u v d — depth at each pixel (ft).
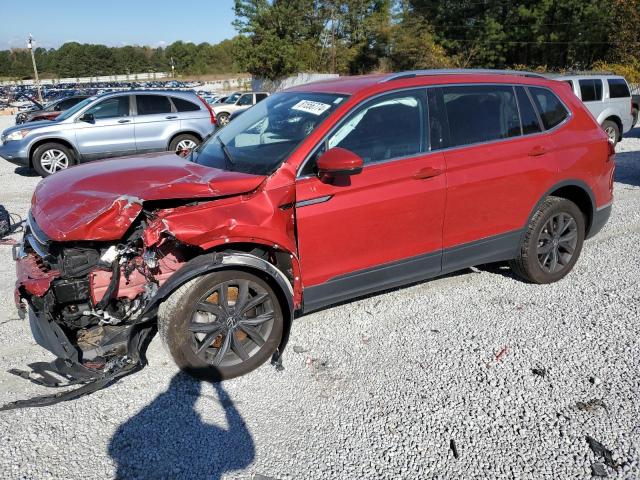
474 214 13.01
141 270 10.08
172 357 10.12
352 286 11.93
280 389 10.49
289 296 10.75
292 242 10.83
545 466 8.41
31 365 9.82
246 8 146.82
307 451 8.83
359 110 11.63
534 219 14.20
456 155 12.55
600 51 116.98
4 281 16.01
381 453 8.76
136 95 35.01
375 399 10.14
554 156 14.06
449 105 12.74
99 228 9.52
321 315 13.51
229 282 10.29
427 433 9.20
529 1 126.41
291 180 10.74
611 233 19.76
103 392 10.41
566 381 10.58
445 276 15.89
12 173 35.94
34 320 9.76
